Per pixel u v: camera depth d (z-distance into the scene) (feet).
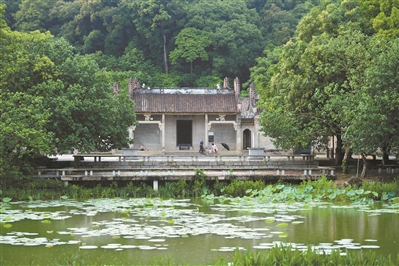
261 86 182.29
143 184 89.86
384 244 49.47
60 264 41.32
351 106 90.84
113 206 72.64
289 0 360.28
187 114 178.60
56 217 62.90
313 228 57.06
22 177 84.23
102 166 111.86
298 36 128.47
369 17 130.72
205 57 294.87
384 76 87.35
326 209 71.56
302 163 112.06
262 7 362.12
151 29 306.14
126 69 294.46
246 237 51.47
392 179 95.61
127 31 312.09
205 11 319.88
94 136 107.76
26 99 87.56
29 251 46.06
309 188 83.87
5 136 81.41
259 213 67.15
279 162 111.55
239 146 178.29
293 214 66.80
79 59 109.09
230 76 300.40
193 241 49.96
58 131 98.58
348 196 81.76
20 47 99.35
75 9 319.27
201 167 108.88
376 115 84.84
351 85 93.76
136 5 308.19
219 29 302.45
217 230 54.75
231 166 108.99
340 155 113.91
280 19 331.98
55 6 322.34
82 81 105.50
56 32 318.04
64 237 51.47
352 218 63.77
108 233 53.06
